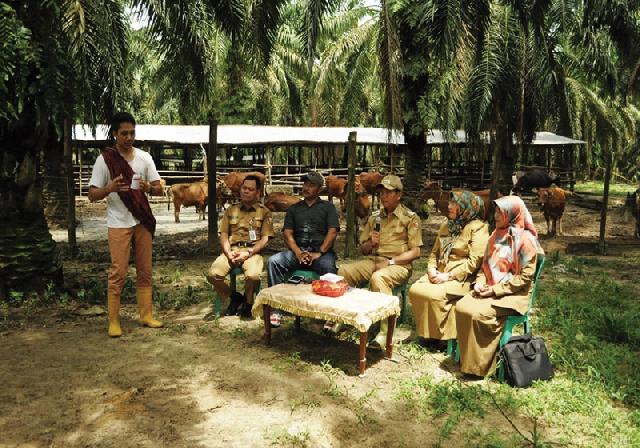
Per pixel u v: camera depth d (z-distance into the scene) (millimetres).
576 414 3912
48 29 6305
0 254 6336
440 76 13586
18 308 6207
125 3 9578
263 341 5355
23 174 6438
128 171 5309
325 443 3508
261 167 23922
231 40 9195
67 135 9367
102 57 7742
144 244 5598
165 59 9992
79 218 16156
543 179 20656
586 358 4906
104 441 3463
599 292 7379
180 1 8469
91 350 5008
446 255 5227
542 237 13484
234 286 6348
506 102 12891
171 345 5191
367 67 20828
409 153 15336
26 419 3715
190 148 24797
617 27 11180
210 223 10305
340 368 4730
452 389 4281
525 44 12312
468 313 4531
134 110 30375
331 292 4918
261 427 3668
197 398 4078
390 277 5418
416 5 12125
